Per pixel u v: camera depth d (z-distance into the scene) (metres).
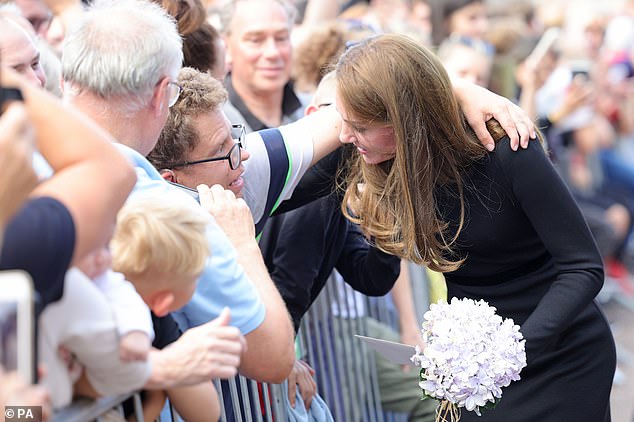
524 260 4.23
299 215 4.66
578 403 4.27
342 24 7.20
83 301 2.47
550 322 3.96
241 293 3.24
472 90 4.08
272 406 4.56
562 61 11.12
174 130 3.89
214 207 3.55
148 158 3.95
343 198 4.47
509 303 4.30
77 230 2.26
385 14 10.27
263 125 6.25
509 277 4.29
